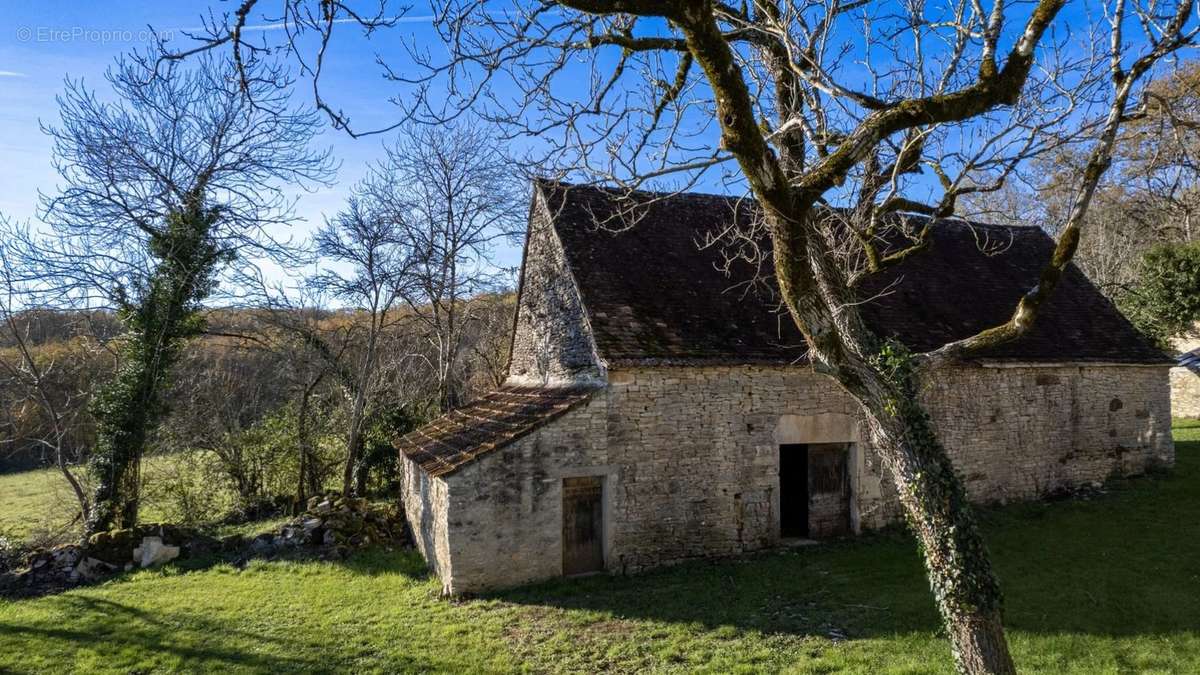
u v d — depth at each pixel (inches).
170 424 665.0
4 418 764.0
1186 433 781.3
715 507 442.6
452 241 842.2
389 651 318.7
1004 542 439.8
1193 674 255.9
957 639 210.5
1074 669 264.7
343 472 781.3
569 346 486.6
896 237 617.9
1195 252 885.8
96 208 611.5
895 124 199.9
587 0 165.9
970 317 560.1
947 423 512.1
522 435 401.4
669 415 435.8
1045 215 1032.2
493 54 231.1
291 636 344.2
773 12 265.6
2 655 329.7
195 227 626.2
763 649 298.8
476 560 390.9
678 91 304.8
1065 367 562.9
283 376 810.2
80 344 751.7
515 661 301.6
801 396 468.8
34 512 737.0
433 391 880.3
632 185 273.1
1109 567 382.3
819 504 479.2
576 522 422.6
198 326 644.1
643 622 339.3
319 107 184.7
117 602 410.6
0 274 585.6
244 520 663.1
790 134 290.0
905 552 436.8
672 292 488.7
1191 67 392.8
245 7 172.1
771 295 514.0
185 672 304.2
